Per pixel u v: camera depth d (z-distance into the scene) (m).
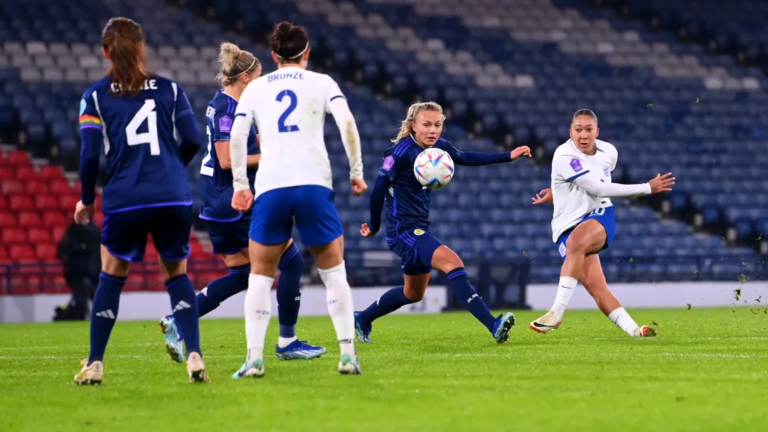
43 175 79.56
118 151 18.47
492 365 21.06
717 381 18.11
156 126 18.64
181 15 99.31
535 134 95.62
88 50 90.69
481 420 14.06
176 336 22.45
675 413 14.54
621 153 93.19
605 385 17.58
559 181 30.08
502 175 88.50
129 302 60.69
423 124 27.12
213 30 98.94
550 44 106.62
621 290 68.56
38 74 87.06
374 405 15.45
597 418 14.15
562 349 25.41
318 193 18.72
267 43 100.25
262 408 15.28
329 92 19.02
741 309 59.22
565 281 29.42
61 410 15.55
